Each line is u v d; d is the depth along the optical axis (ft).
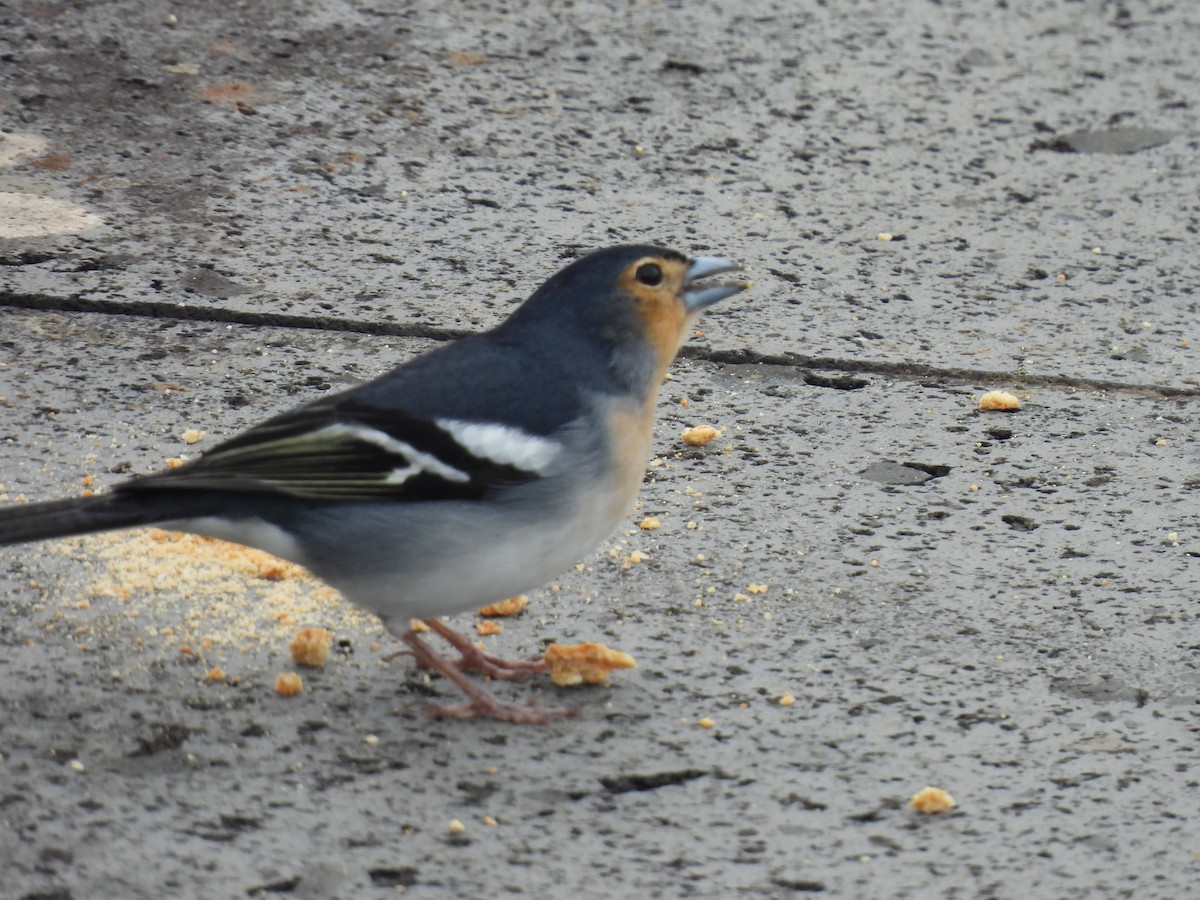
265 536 26.18
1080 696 28.22
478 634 29.84
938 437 36.42
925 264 43.52
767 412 37.22
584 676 28.32
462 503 25.89
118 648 28.71
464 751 26.55
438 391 26.27
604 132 49.57
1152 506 34.09
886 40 56.18
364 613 30.37
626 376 27.30
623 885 23.66
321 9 55.88
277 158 46.98
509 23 55.88
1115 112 52.11
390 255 42.60
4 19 53.31
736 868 24.09
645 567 31.73
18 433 34.68
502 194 45.88
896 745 26.91
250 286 40.78
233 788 25.40
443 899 23.24
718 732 27.17
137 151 46.80
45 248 41.65
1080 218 46.09
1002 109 51.98
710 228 44.70
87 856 23.76
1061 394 38.17
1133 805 25.61
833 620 30.25
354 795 25.39
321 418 26.09
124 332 38.78
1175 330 40.86
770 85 52.80
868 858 24.38
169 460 34.04
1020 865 24.29
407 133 48.80
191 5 55.42
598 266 27.32
